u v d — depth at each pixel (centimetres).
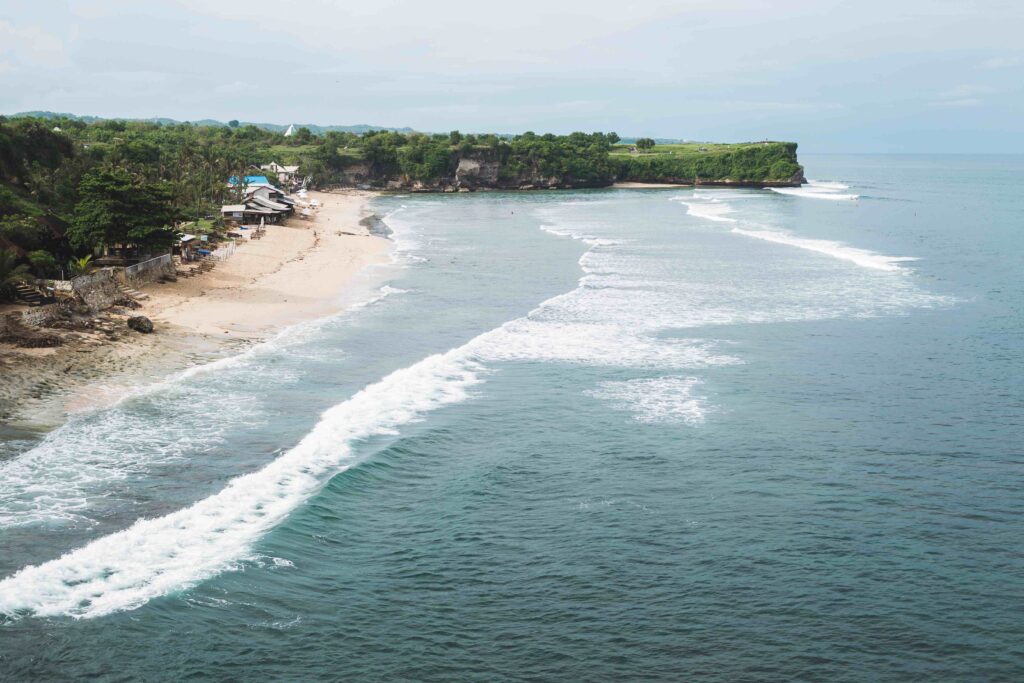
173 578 2408
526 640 2208
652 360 4794
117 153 12400
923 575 2538
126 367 4297
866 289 7019
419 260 8744
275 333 5275
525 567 2575
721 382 4406
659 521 2883
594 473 3272
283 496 2945
